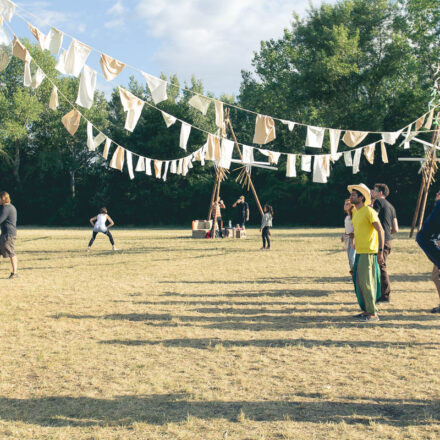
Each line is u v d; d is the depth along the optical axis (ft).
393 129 125.39
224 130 66.69
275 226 134.51
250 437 9.62
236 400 11.65
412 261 41.22
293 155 31.48
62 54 19.53
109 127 160.25
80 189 159.84
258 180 150.00
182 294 26.53
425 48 122.11
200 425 10.22
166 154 150.82
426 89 122.72
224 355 15.43
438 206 20.27
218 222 77.05
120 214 153.28
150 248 56.44
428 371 13.65
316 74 121.60
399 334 17.80
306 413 10.84
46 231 108.06
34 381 13.06
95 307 23.04
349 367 14.12
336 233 89.04
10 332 18.38
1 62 18.94
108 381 13.04
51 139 154.81
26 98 137.39
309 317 20.90
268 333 18.19
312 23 132.16
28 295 26.27
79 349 16.14
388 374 13.46
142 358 15.14
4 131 137.90
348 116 126.52
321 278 32.40
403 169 125.90
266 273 34.86
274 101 149.28
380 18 125.18
